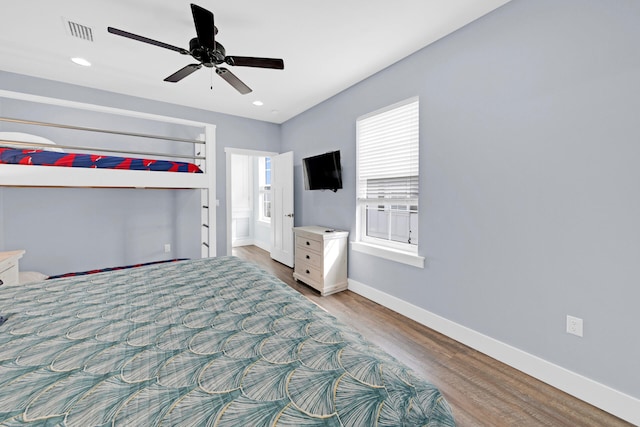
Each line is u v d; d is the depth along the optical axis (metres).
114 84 3.11
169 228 3.83
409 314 2.56
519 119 1.77
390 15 1.93
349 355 0.87
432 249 2.34
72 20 1.98
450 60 2.15
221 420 0.61
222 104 3.78
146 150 3.58
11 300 1.33
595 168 1.48
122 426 0.59
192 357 0.86
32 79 2.91
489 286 1.96
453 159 2.16
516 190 1.80
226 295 1.39
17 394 0.69
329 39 2.23
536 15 1.67
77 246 3.28
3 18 1.95
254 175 6.21
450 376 1.75
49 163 1.91
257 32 2.13
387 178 2.81
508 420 1.41
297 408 0.65
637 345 1.38
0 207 2.90
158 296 1.38
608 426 1.38
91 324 1.08
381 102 2.78
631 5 1.35
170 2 1.80
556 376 1.64
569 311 1.59
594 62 1.47
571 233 1.57
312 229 3.53
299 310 1.22
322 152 3.70
